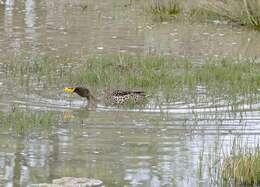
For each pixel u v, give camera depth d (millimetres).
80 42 23672
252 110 15922
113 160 12680
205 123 14930
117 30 25969
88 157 12812
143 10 29703
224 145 13453
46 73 19125
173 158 12805
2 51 21891
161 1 30016
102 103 16469
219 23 27422
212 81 18406
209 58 21172
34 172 12062
